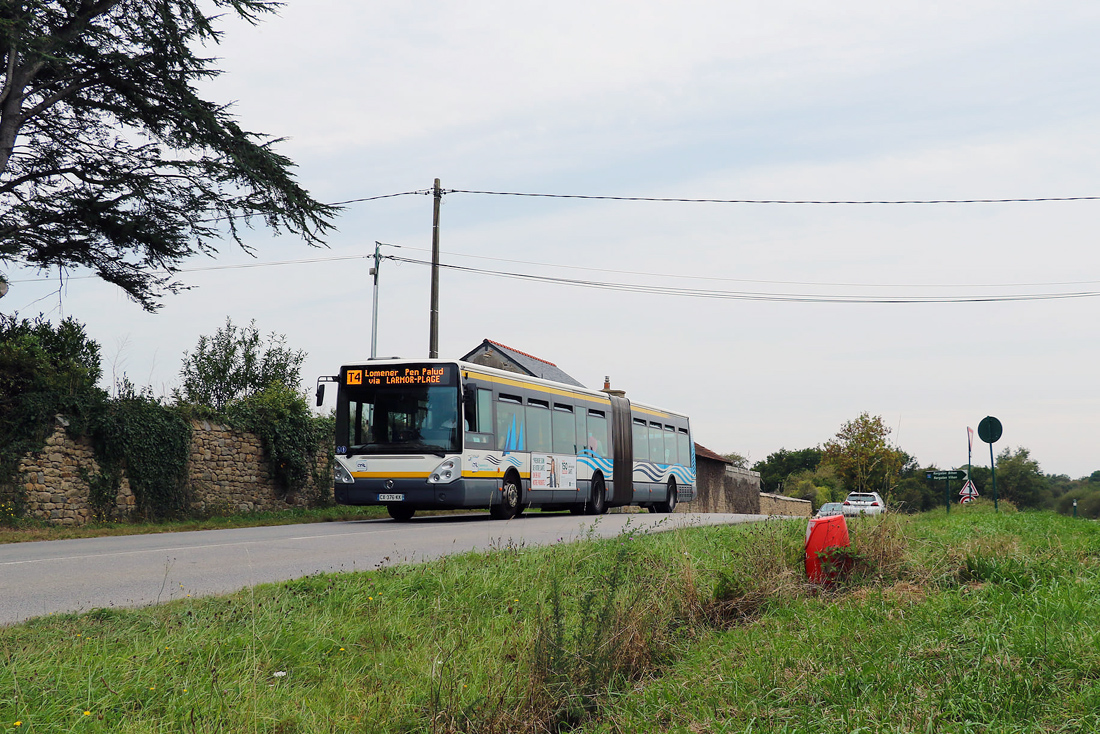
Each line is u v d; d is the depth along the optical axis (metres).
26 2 16.66
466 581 8.47
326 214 20.69
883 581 8.01
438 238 29.30
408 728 4.93
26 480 18.36
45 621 6.78
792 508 56.62
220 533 16.25
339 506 26.66
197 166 19.52
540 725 5.15
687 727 4.76
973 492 26.19
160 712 4.85
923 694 4.58
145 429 20.97
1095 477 93.62
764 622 6.99
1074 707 4.21
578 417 22.81
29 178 20.08
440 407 17.94
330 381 18.53
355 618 7.08
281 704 5.06
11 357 19.05
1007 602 6.38
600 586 7.47
